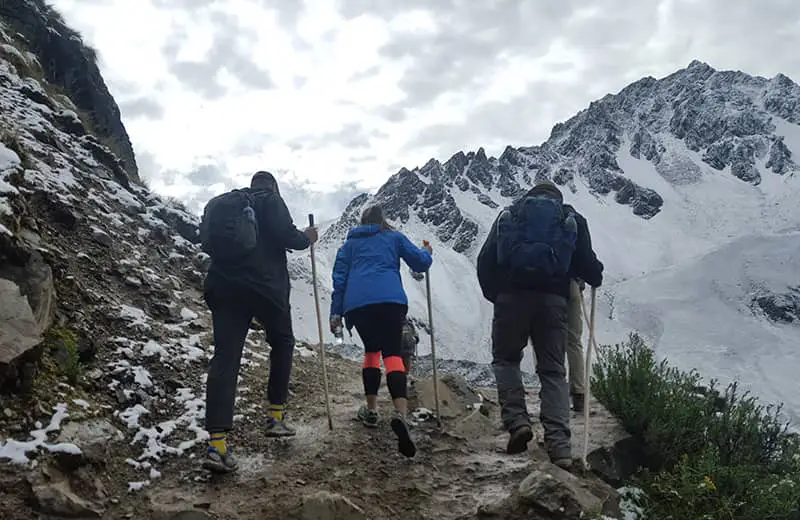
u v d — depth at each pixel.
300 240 4.73
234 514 3.63
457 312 163.00
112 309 5.90
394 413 5.49
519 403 4.50
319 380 6.51
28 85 10.41
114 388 4.75
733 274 171.88
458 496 4.14
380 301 4.76
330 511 3.63
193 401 5.05
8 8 14.00
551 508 3.74
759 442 5.03
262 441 4.71
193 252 9.04
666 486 4.23
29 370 4.03
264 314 4.57
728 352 138.62
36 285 4.81
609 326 154.38
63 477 3.60
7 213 5.08
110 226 7.85
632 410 5.05
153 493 3.85
